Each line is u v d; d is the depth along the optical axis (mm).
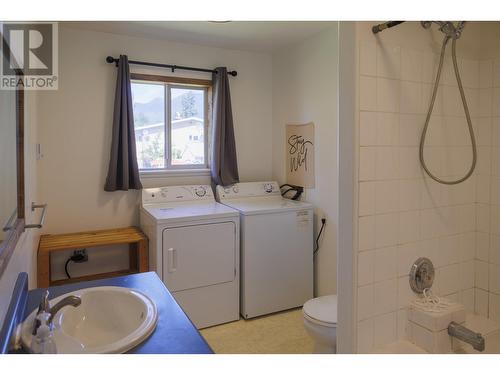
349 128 1463
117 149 2994
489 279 1821
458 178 1775
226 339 2613
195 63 3344
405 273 1618
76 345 1013
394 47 1523
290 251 3041
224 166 3396
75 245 2611
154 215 2701
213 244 2781
